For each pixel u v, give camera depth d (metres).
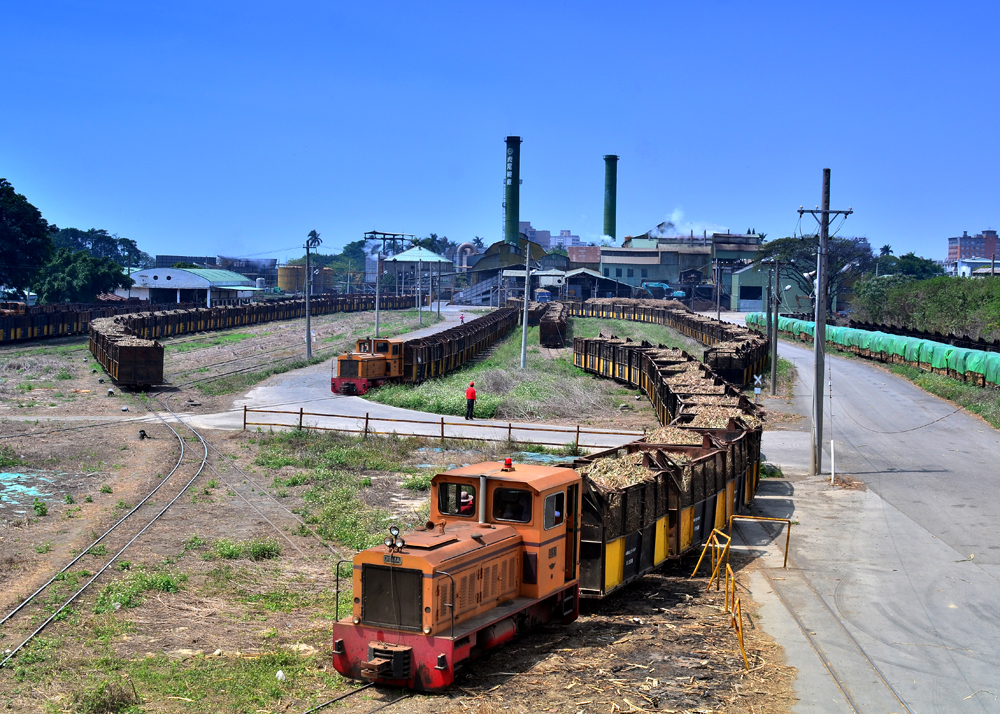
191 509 24.03
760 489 27.56
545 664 13.71
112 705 12.12
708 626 15.63
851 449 34.09
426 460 31.58
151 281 138.62
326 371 59.72
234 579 18.16
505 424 39.62
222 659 14.02
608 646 14.53
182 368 61.16
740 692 12.80
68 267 121.62
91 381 52.44
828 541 21.62
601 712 12.10
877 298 104.00
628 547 17.06
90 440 34.19
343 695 12.71
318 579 18.38
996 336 67.94
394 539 12.88
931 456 32.50
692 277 152.12
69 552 19.61
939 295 85.69
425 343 55.41
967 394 44.66
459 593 13.02
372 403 45.66
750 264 139.88
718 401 32.78
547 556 14.59
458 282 182.88
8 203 102.62
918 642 14.91
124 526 21.98
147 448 32.75
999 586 18.05
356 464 30.36
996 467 30.50
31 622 15.37
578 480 15.41
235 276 164.50
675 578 18.78
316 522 22.70
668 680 13.16
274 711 12.20
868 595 17.47
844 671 13.63
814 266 121.69
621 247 169.50
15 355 63.66
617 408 45.56
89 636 14.91
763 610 16.55
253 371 59.56
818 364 29.89
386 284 172.12
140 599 16.61
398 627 12.76
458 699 12.50
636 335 91.75
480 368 62.53
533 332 94.75
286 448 33.12
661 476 18.69
